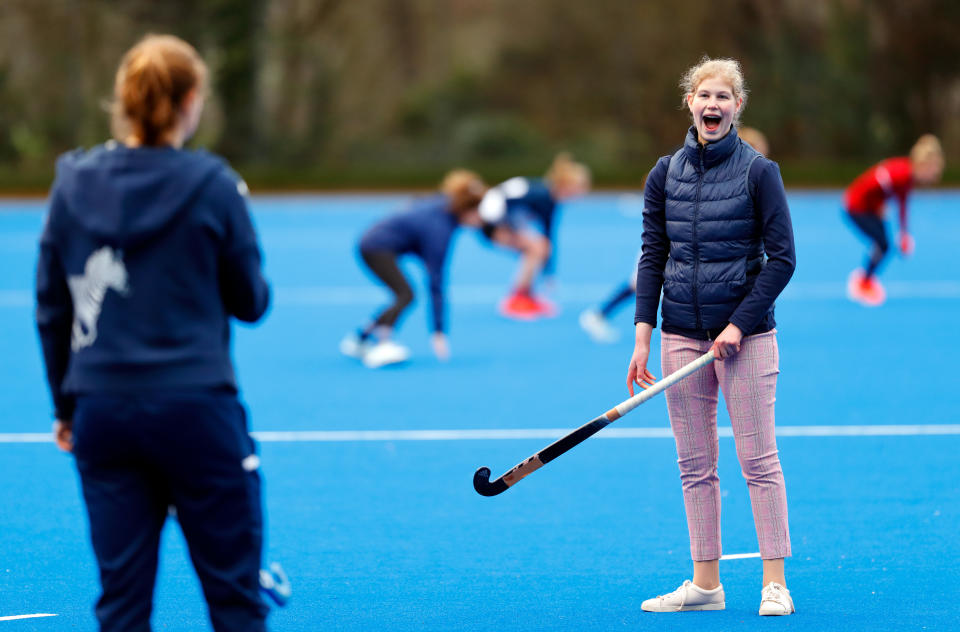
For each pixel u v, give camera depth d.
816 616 8.73
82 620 8.69
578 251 42.56
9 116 78.50
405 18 92.62
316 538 10.81
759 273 8.55
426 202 20.59
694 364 8.39
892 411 16.34
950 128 88.81
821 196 70.00
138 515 6.41
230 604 6.48
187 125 6.48
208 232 6.24
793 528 11.01
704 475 8.91
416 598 9.23
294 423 15.86
